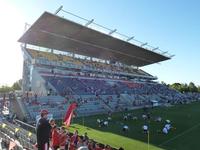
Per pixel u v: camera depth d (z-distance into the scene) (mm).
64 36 51938
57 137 11242
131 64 81562
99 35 54750
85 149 7523
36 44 53906
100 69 64812
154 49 69875
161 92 76000
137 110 50312
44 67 51156
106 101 50656
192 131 29188
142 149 20781
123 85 66312
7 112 32094
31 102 35969
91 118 37906
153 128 30672
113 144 21953
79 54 65188
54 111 37344
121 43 60969
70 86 50156
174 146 22109
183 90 116500
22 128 18875
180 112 47938
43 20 44156
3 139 16016
